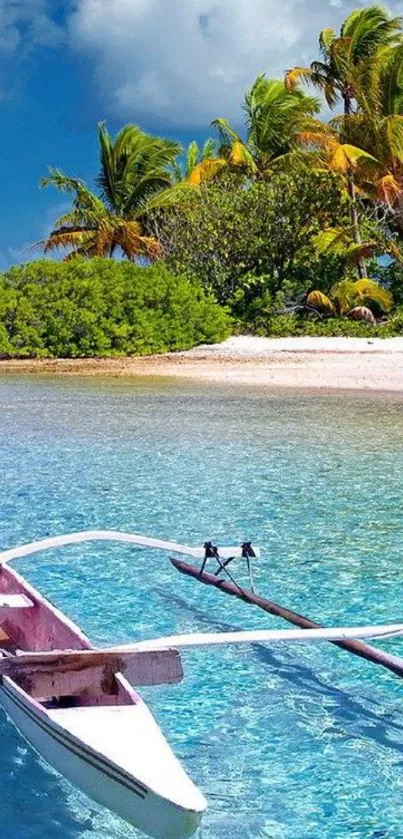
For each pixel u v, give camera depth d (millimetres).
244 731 6062
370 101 37844
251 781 5469
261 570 9336
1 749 5387
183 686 6742
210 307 33312
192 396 22453
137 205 44625
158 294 32406
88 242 42781
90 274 32750
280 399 21859
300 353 30828
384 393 22812
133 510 11484
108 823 4730
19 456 14773
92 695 5336
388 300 36625
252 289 37938
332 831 4988
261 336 35344
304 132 37312
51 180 43031
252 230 37312
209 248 37281
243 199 37875
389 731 6086
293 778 5504
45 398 22203
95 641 7480
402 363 28078
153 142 45031
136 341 32156
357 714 6312
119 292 32219
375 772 5586
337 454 14914
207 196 38500
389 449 15320
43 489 12531
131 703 5059
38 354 31797
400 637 7688
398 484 12828
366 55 38688
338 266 37625
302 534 10508
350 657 7285
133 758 4582
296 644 7547
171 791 4355
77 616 8070
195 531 10602
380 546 10062
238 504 11781
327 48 38750
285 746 5871
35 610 6422
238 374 26734
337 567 9391
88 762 4688
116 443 15945
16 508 11547
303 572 9242
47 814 4840
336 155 35656
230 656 7289
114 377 26750
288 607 8312
